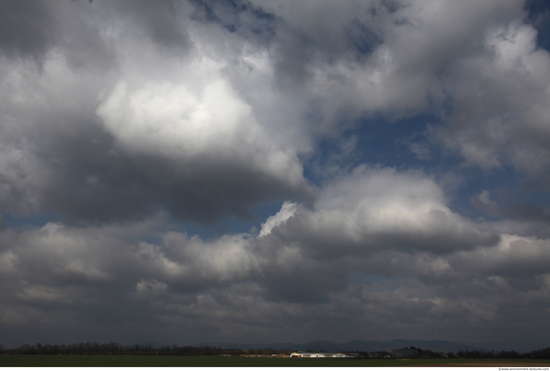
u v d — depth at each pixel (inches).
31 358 7278.5
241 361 7199.8
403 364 6215.6
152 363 6176.2
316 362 6889.8
